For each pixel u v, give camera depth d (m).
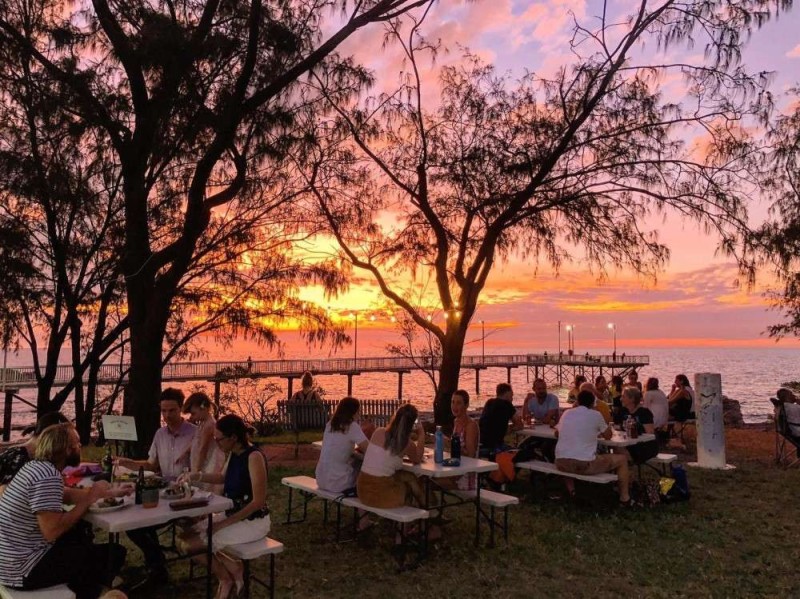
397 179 14.03
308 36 9.51
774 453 10.92
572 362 58.72
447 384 14.32
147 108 9.02
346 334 11.65
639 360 59.72
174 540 5.00
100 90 9.40
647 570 5.06
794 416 9.67
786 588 4.64
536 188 12.63
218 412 14.49
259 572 4.96
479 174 13.34
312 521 6.44
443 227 14.41
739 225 11.34
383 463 5.21
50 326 11.47
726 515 6.70
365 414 14.23
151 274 9.82
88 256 10.88
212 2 8.84
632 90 11.89
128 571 4.86
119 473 4.81
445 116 13.77
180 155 10.05
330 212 11.83
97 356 12.29
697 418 9.59
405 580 4.82
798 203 11.16
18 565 3.42
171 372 35.66
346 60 10.60
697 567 5.09
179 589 4.60
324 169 11.75
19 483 3.47
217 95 9.49
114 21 9.11
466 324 14.31
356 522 5.84
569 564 5.17
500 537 5.90
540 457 8.09
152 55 8.31
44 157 9.62
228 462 4.51
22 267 9.71
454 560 5.27
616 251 12.70
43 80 8.89
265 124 9.62
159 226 11.18
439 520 5.72
